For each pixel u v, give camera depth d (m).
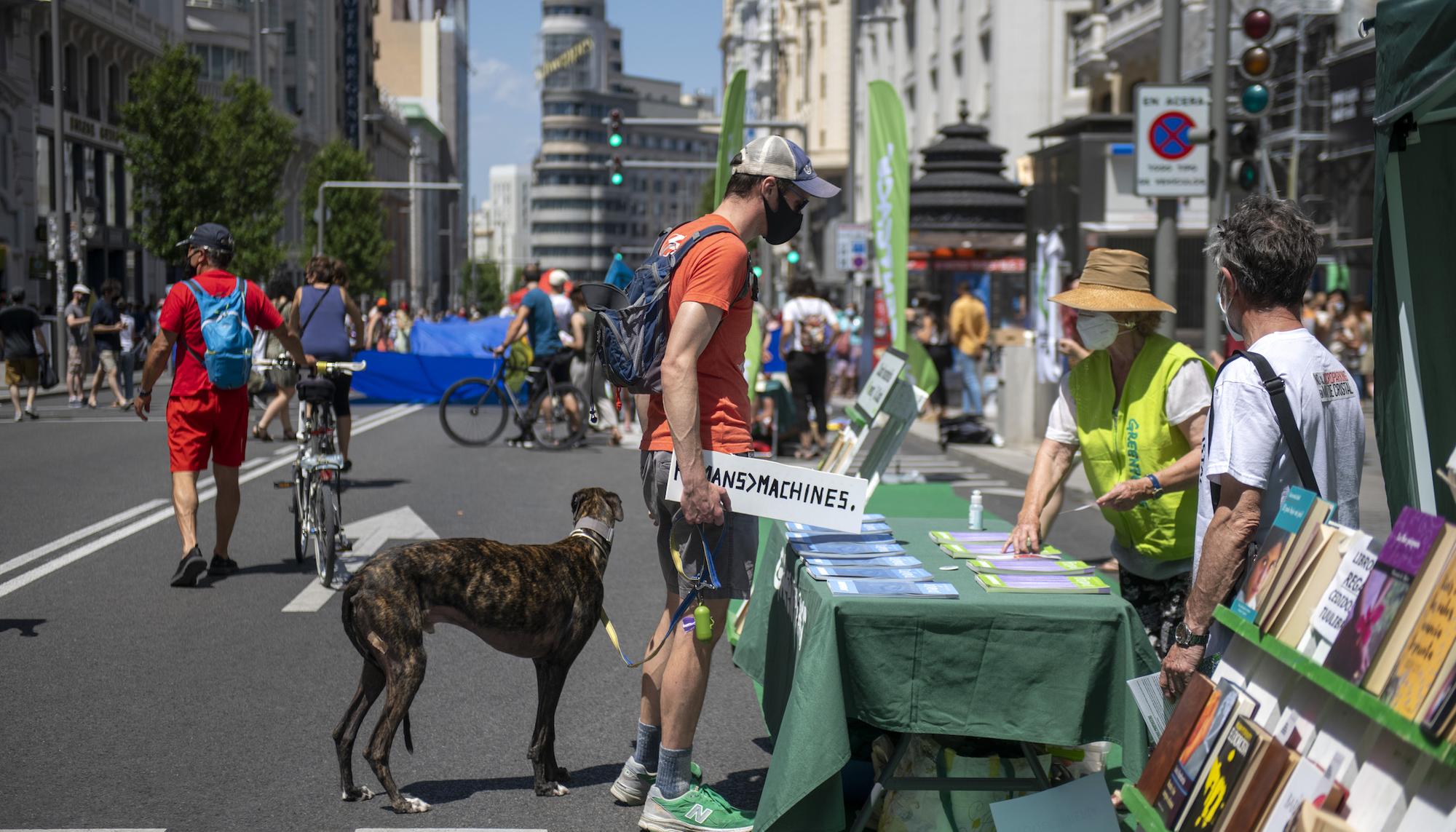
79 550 9.49
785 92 79.69
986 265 26.92
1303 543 3.07
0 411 22.94
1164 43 11.89
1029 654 3.79
